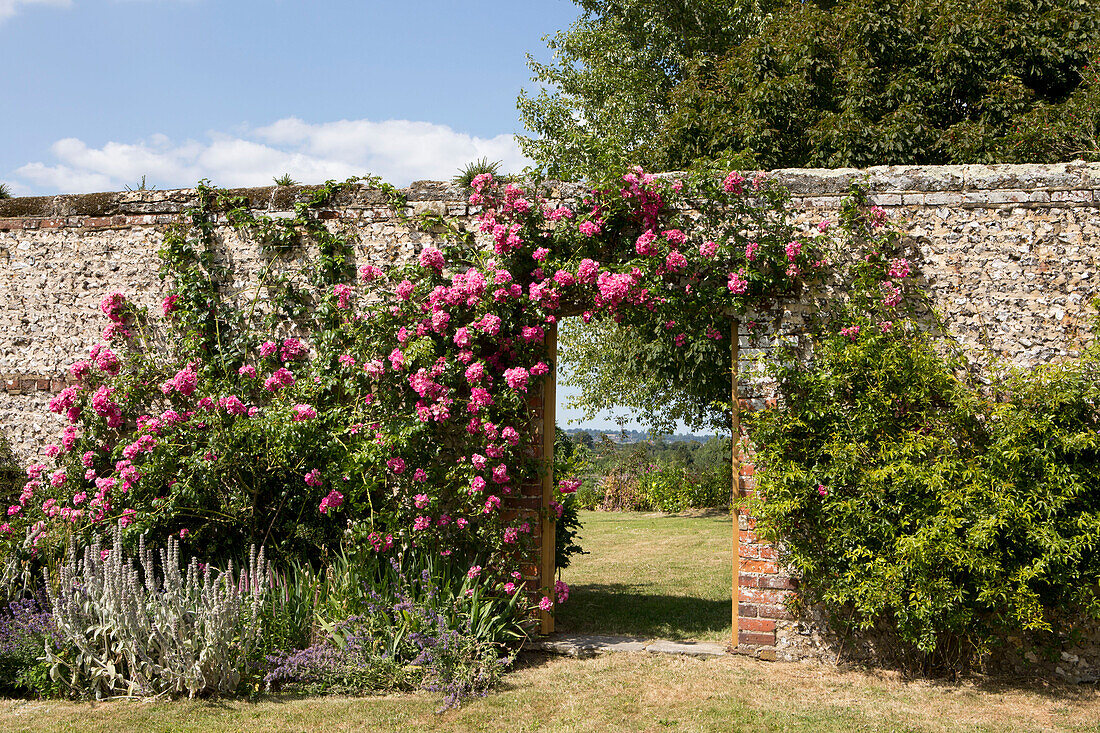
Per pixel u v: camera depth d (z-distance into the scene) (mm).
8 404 6195
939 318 4957
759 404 5094
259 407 5762
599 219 5324
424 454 5316
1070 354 4789
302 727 3727
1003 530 4418
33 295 6258
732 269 5152
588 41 15516
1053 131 8617
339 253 5836
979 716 3994
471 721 3875
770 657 4965
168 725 3701
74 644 4207
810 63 10234
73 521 5402
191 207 6055
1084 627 4621
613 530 12938
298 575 5035
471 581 4977
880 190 5094
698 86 11336
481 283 5254
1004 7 9805
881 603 4453
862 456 4734
